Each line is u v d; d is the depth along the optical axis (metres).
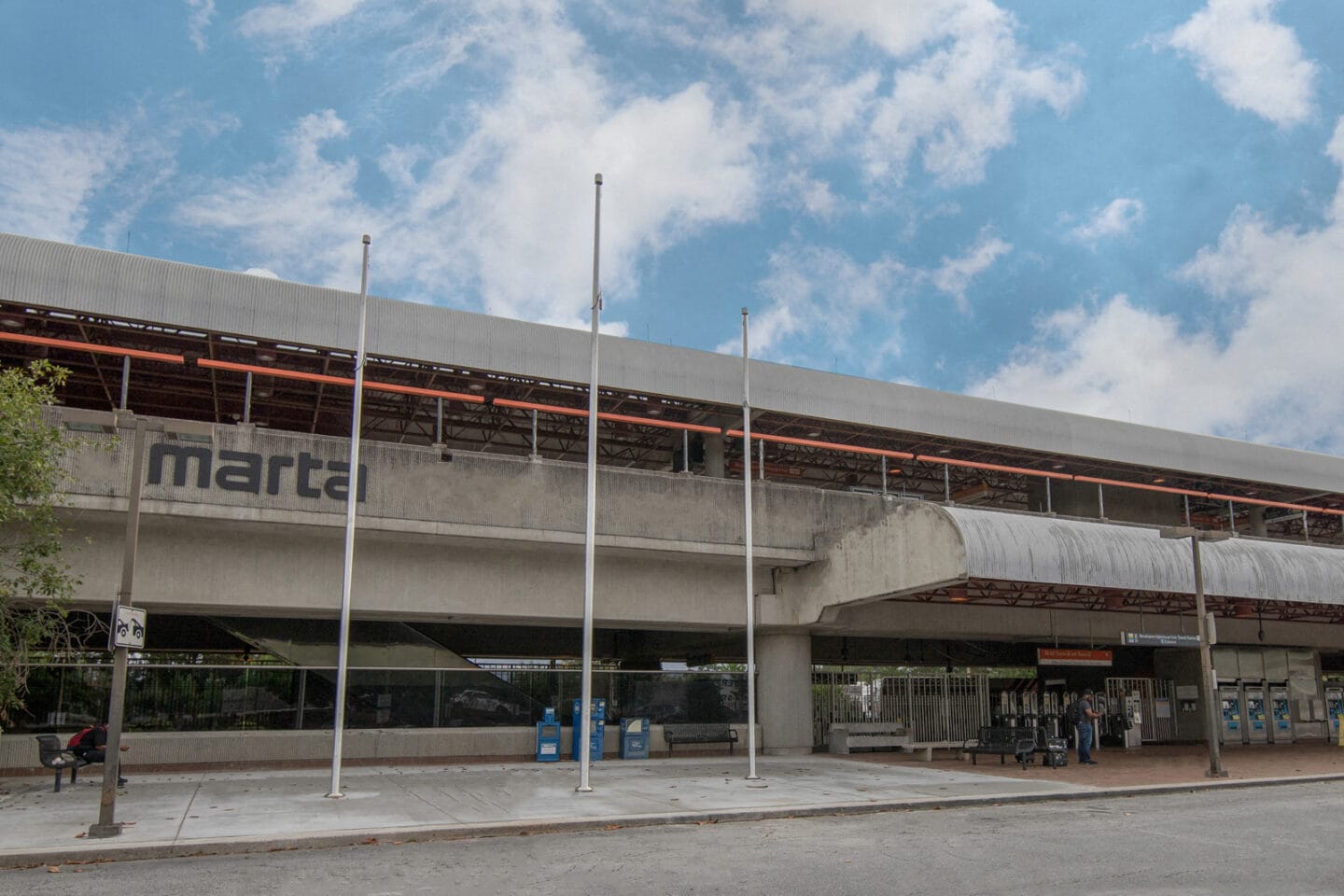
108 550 21.41
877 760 25.73
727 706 27.53
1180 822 14.98
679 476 25.45
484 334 25.44
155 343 23.84
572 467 24.36
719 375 27.75
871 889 10.12
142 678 22.50
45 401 17.45
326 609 23.11
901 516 23.34
